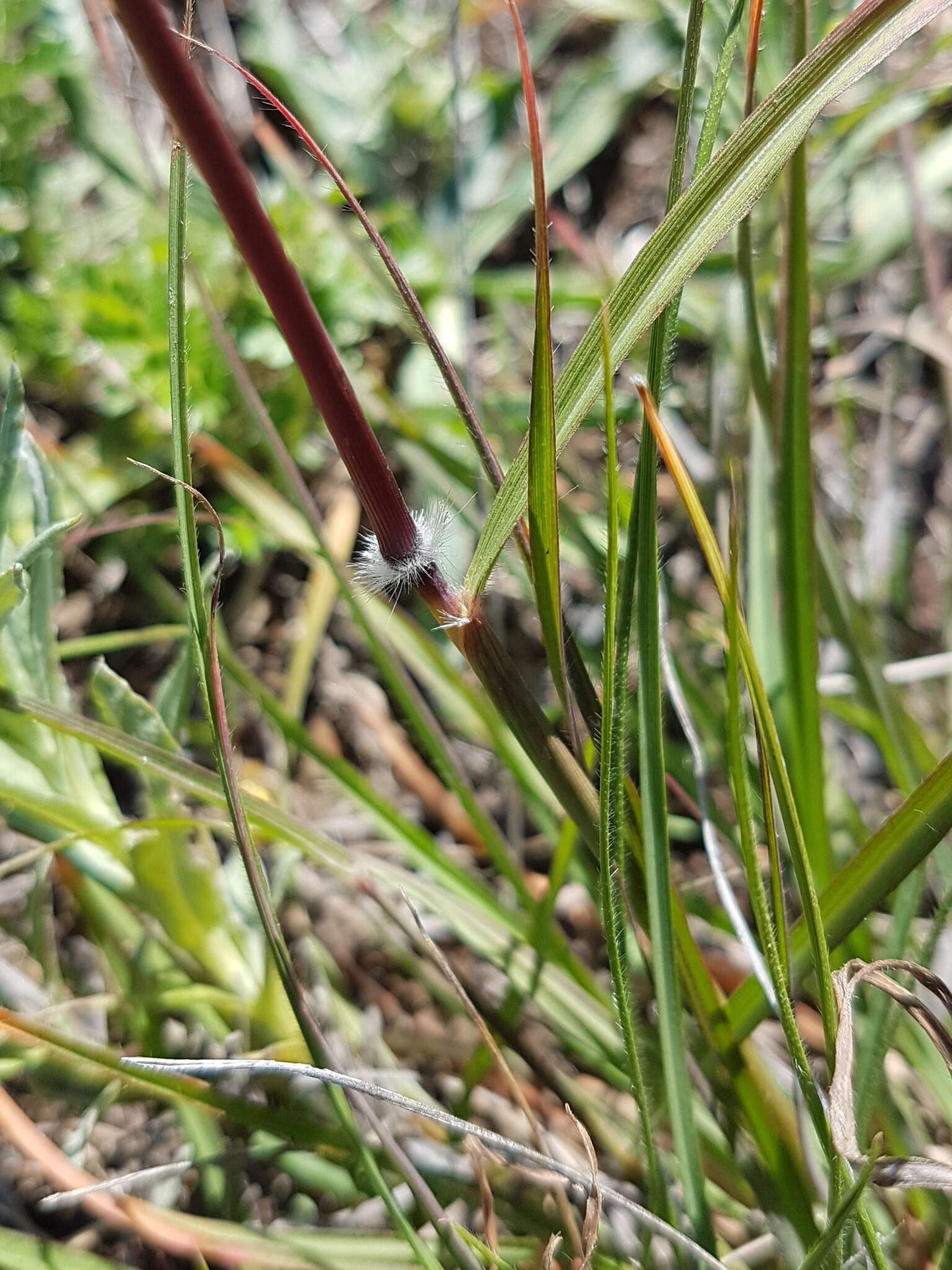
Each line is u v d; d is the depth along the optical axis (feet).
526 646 0.53
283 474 0.38
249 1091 0.36
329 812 0.50
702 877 0.45
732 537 0.23
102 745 0.30
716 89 0.22
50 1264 0.30
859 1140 0.28
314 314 0.20
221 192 0.18
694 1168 0.28
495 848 0.38
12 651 0.33
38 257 0.55
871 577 0.48
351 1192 0.33
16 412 0.31
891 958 0.29
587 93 0.64
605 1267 0.31
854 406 0.57
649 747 0.26
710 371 0.44
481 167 0.64
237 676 0.38
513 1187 0.34
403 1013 0.43
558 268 0.62
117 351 0.50
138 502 0.54
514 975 0.36
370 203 0.63
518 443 0.50
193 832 0.41
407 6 0.68
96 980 0.42
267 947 0.34
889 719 0.36
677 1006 0.27
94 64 0.58
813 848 0.34
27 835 0.35
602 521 0.47
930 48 0.45
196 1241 0.31
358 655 0.55
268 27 0.66
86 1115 0.33
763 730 0.23
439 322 0.57
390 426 0.50
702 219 0.20
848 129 0.47
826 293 0.55
